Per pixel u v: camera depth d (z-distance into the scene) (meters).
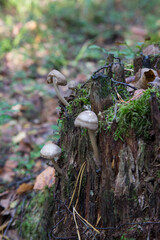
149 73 0.54
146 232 0.50
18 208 0.68
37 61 1.50
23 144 0.88
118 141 0.50
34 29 1.78
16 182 0.76
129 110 0.49
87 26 2.08
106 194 0.52
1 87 1.27
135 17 2.36
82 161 0.54
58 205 0.58
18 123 0.99
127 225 0.51
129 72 0.65
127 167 0.50
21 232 0.65
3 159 0.84
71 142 0.55
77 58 1.46
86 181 0.54
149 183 0.50
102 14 2.31
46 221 0.61
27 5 2.09
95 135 0.51
